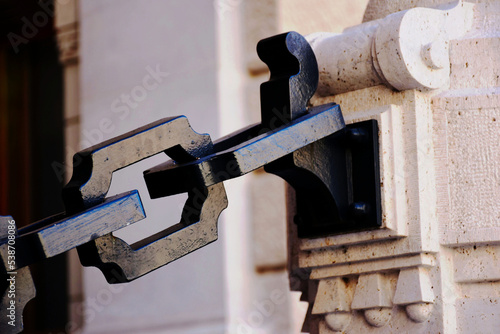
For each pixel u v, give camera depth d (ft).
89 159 5.26
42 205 14.94
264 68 11.35
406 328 6.34
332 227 6.43
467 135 6.23
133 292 12.26
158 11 11.87
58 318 13.91
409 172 6.24
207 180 5.52
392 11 6.89
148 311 12.00
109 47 12.62
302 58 6.14
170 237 5.52
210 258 11.30
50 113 14.42
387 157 6.27
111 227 5.16
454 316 6.24
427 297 6.17
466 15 6.55
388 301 6.40
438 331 6.17
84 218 5.07
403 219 6.22
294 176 6.24
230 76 11.23
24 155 14.93
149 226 11.93
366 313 6.49
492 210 6.12
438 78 6.26
